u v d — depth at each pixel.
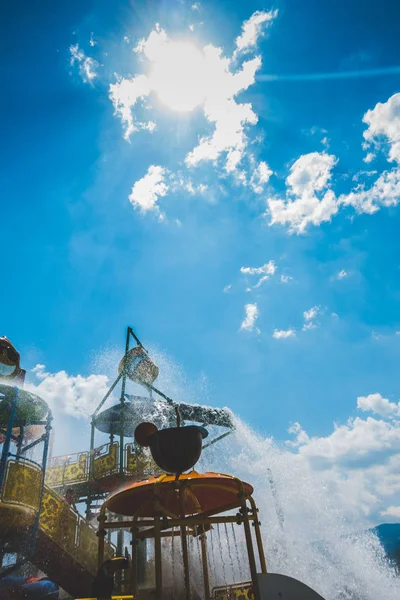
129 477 13.67
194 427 4.23
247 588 4.77
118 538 12.40
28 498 8.12
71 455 15.45
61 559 9.31
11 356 10.17
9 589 8.86
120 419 15.23
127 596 4.27
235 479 4.38
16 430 11.62
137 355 15.83
